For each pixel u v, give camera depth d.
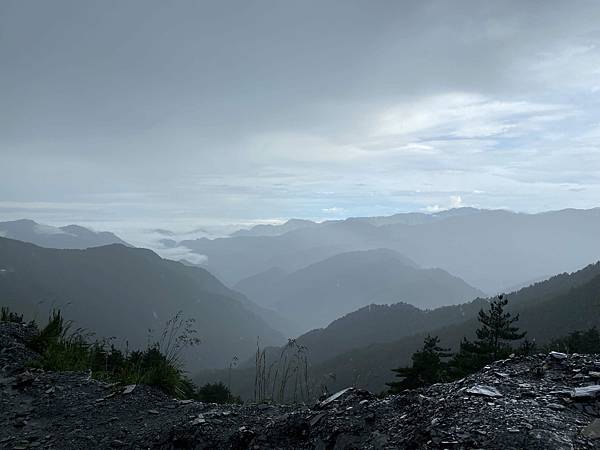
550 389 4.79
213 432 5.70
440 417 4.44
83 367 9.46
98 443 6.06
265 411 6.25
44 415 7.11
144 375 8.41
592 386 4.63
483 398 4.65
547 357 5.80
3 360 9.20
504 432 3.88
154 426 6.35
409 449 4.16
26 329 10.84
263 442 5.26
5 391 7.98
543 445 3.58
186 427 5.88
